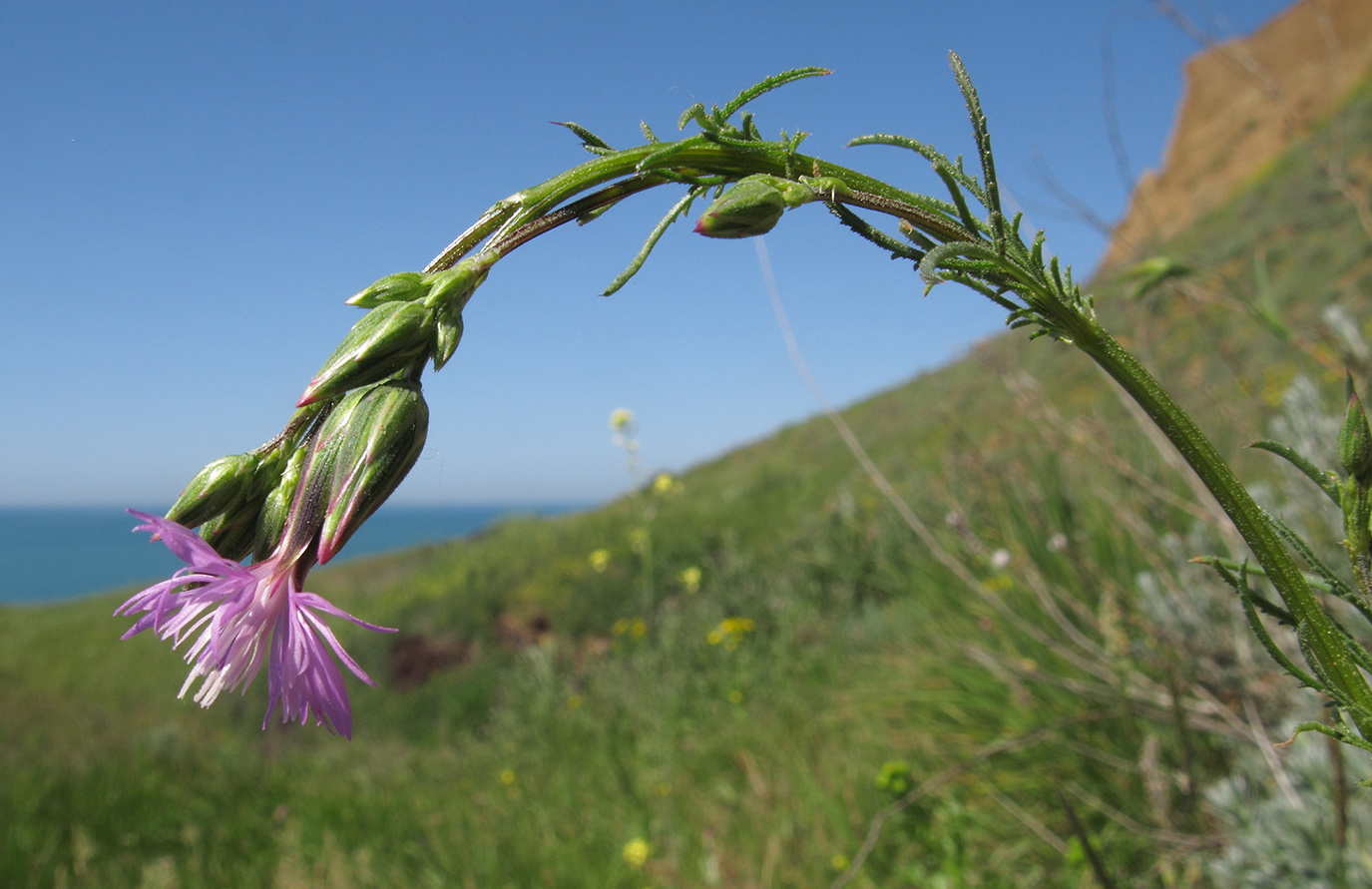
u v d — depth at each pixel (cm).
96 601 1875
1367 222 204
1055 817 256
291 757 786
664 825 373
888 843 285
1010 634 325
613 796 442
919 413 1431
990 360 303
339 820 506
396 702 945
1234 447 286
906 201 72
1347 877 157
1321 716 186
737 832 339
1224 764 232
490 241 70
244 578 70
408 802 537
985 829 267
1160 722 245
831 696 441
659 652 701
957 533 360
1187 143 2152
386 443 66
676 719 550
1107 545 316
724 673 603
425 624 1172
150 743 749
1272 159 1714
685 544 1050
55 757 734
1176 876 214
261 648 70
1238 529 70
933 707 338
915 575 459
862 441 1524
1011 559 322
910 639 430
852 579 646
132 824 522
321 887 396
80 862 441
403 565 1928
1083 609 276
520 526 1723
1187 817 197
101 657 1314
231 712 951
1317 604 69
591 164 71
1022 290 71
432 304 67
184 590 69
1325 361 205
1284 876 167
